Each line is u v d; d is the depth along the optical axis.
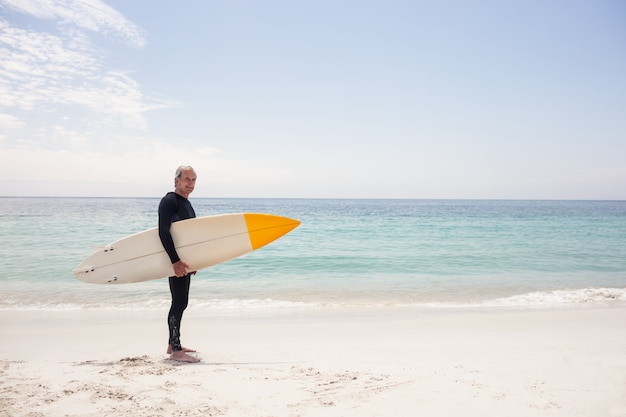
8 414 2.41
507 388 2.97
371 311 6.94
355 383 3.09
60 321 6.03
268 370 3.46
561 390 2.94
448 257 14.21
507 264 12.89
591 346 4.44
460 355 4.09
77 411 2.47
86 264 4.21
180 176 4.02
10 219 29.36
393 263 13.01
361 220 35.47
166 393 2.79
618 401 2.72
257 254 14.79
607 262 13.23
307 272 11.50
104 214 37.19
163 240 3.76
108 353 4.23
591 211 65.38
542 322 5.98
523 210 68.88
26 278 9.86
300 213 51.09
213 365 3.66
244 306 7.41
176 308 3.87
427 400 2.72
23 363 3.64
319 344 4.70
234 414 2.47
